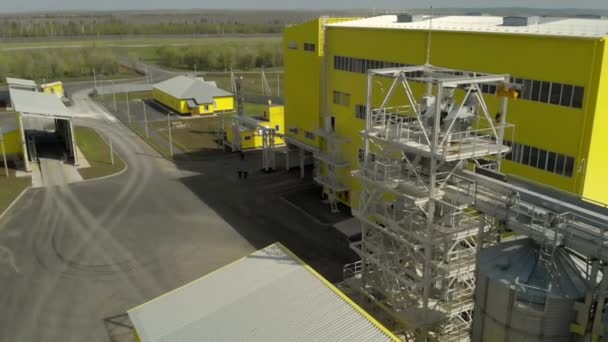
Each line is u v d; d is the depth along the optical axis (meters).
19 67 122.19
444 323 24.25
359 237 37.81
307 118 47.62
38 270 32.91
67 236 38.00
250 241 37.22
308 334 18.94
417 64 34.25
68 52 142.00
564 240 16.88
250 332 19.64
